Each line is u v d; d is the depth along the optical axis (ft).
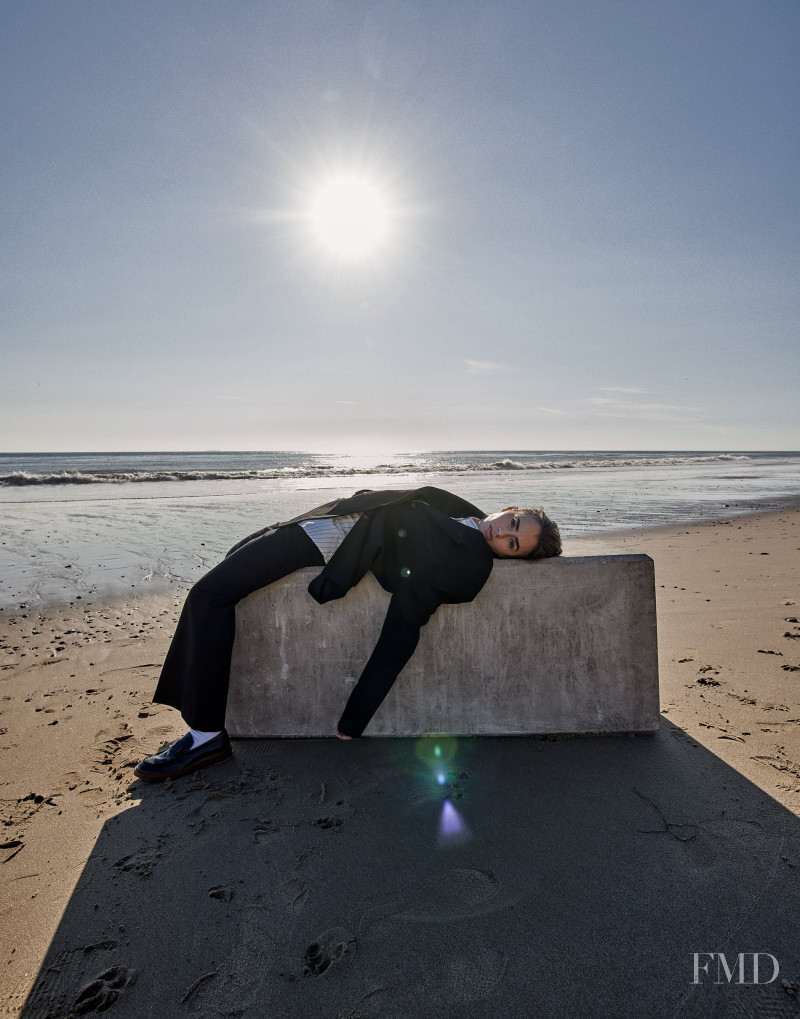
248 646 8.70
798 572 19.44
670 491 55.16
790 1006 4.45
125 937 5.24
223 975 4.84
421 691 8.70
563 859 6.09
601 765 7.89
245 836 6.60
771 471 99.71
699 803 6.96
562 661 8.57
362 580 8.46
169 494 50.88
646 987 4.65
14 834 6.70
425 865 6.06
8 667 12.00
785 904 5.39
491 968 4.84
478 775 7.75
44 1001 4.64
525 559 8.57
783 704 9.51
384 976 4.80
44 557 23.25
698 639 12.88
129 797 7.45
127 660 12.44
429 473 89.30
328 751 8.48
